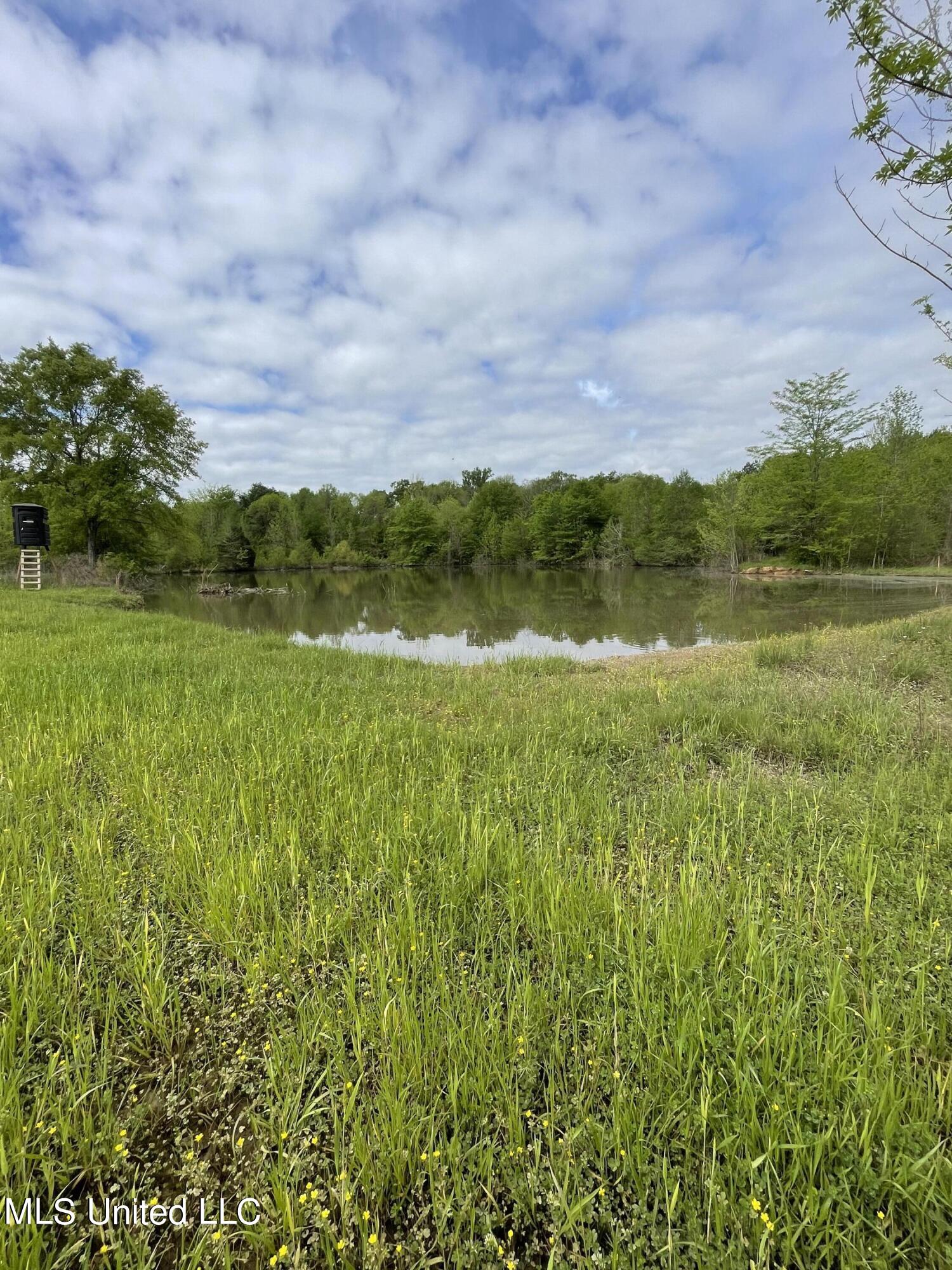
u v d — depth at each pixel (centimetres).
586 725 526
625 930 230
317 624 1903
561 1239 137
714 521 4125
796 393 3397
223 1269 132
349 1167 151
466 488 9112
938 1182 138
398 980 199
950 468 3159
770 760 473
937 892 259
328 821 324
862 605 2042
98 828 304
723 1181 143
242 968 224
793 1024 181
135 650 831
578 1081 173
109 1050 189
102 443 2750
